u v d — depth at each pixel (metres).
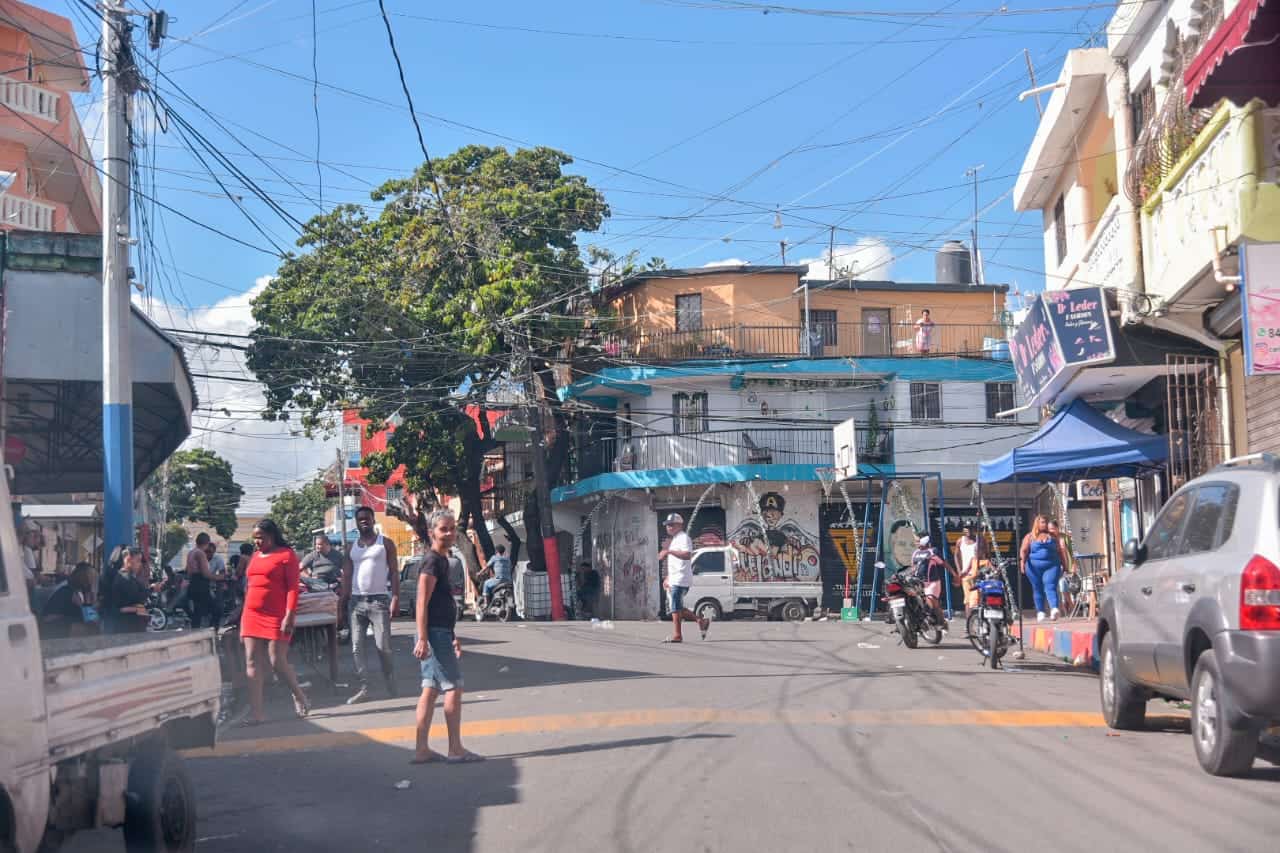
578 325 37.38
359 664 13.35
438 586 9.23
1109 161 20.94
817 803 7.39
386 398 34.34
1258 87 10.13
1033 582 20.52
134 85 14.66
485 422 39.38
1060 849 6.30
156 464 23.56
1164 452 16.97
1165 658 9.09
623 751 9.30
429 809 7.57
